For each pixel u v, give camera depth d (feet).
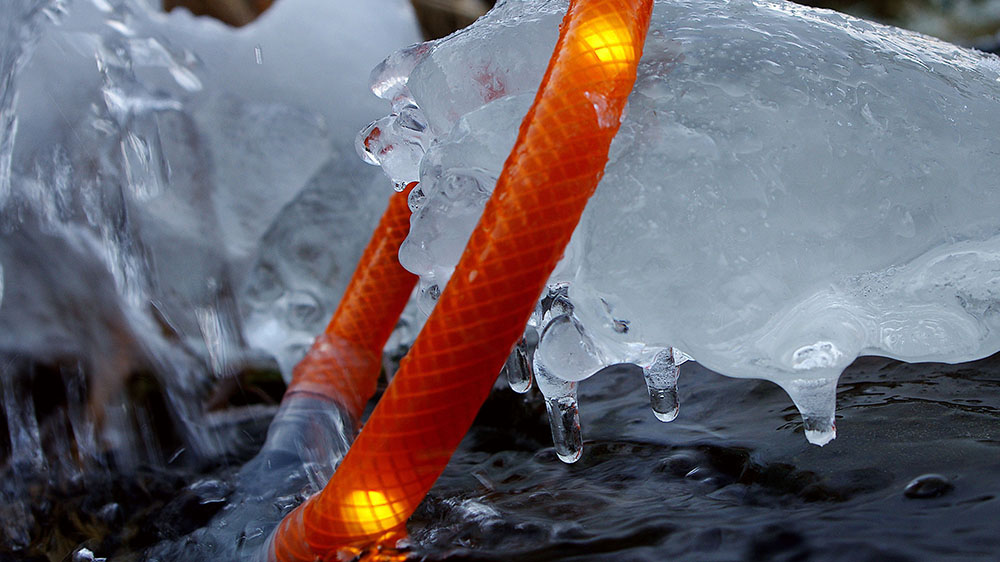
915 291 1.18
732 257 1.09
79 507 1.48
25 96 1.89
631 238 1.09
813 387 1.11
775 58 1.15
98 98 1.97
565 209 1.08
